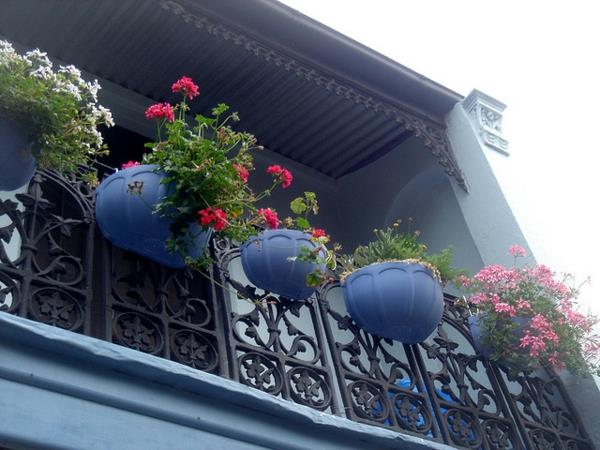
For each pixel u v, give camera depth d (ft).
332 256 17.11
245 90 23.62
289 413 14.05
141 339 15.03
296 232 17.11
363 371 17.67
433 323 18.33
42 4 20.63
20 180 14.12
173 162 15.21
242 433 13.50
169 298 18.79
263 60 22.50
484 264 23.65
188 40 21.93
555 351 20.01
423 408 18.04
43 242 19.76
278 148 26.48
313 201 17.58
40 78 14.65
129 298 17.76
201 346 15.67
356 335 18.21
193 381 13.15
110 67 23.04
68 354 12.25
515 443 19.27
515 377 20.63
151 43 22.06
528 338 19.84
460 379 19.43
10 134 13.78
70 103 14.51
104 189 15.37
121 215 14.99
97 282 19.61
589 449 20.36
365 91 23.52
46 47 22.07
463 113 25.17
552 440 19.98
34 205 15.05
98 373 12.51
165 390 13.06
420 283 18.07
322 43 22.44
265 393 13.93
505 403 19.86
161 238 15.12
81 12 20.95
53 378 12.00
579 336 20.58
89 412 12.15
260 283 16.89
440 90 24.56
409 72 23.77
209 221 14.87
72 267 15.66
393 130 25.91
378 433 15.20
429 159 26.13
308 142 26.27
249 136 16.76
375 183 27.61
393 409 17.47
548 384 21.18
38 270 14.17
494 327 20.25
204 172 15.16
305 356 24.86
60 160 14.64
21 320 11.93
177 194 15.01
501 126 25.49
